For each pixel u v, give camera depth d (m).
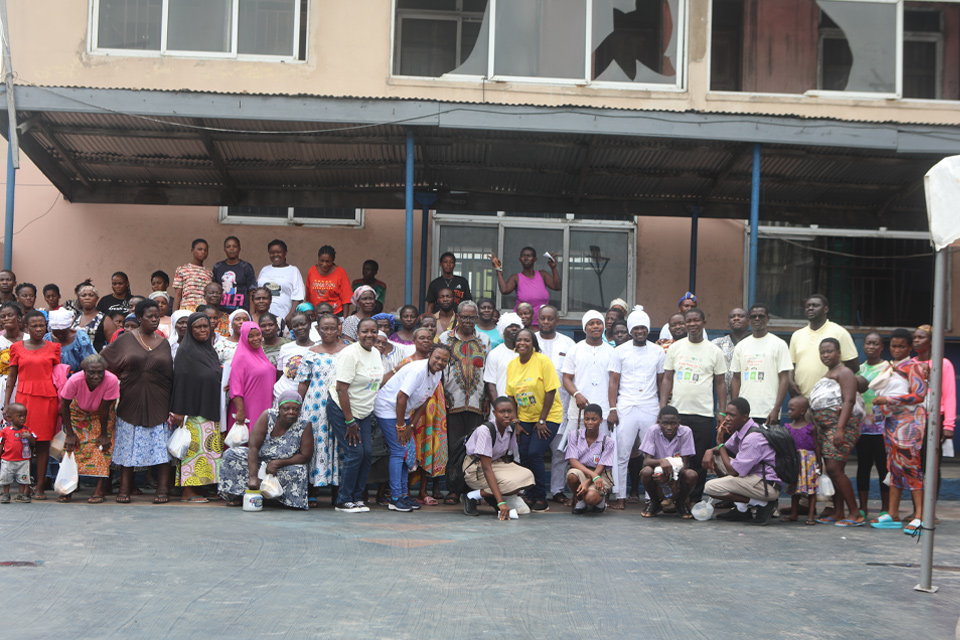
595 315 8.59
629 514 8.03
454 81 10.65
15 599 4.31
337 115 9.12
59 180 10.73
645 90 10.78
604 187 11.11
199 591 4.52
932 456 5.10
